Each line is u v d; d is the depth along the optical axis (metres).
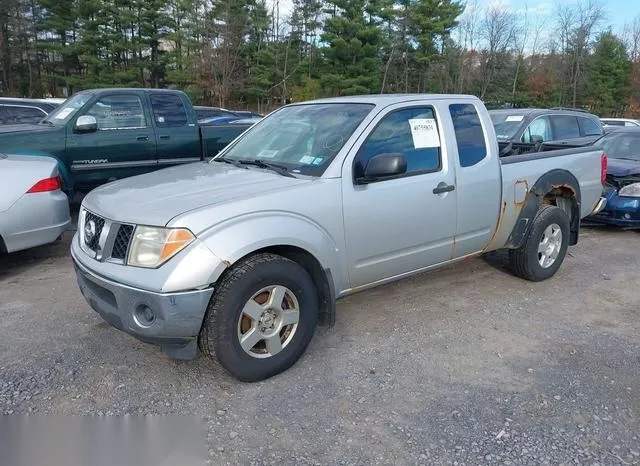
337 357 3.84
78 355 3.79
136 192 3.63
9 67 40.94
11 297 4.94
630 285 5.58
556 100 52.06
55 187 5.76
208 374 3.57
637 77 55.53
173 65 39.84
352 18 37.62
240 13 37.62
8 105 10.54
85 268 3.44
